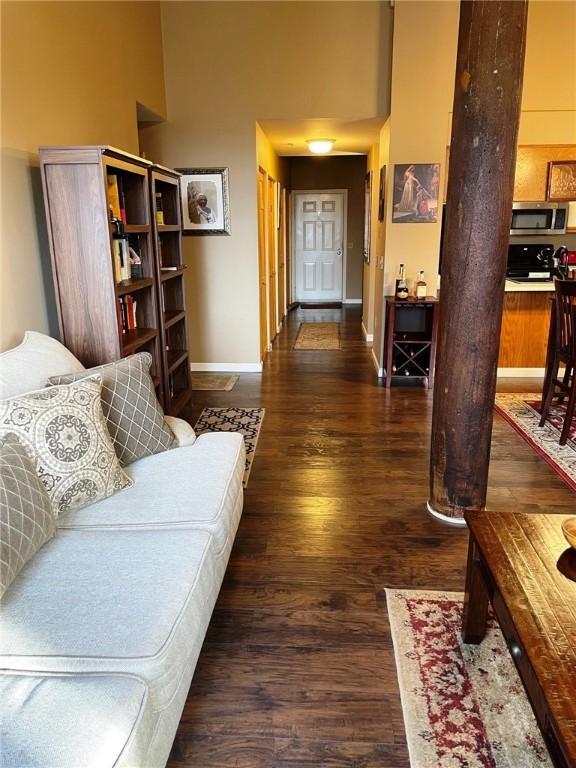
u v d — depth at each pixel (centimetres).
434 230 484
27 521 152
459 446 250
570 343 343
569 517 170
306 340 695
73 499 181
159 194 399
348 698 163
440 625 192
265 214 604
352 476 309
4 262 237
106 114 348
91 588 143
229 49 475
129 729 107
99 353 268
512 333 493
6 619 131
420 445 354
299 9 462
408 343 483
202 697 164
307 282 1019
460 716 155
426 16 443
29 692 113
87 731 104
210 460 221
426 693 163
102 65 341
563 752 96
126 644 124
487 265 227
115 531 173
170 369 373
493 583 144
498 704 159
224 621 195
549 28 452
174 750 147
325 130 542
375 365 562
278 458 334
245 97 484
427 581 217
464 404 244
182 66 480
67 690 113
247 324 534
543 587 137
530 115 474
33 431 175
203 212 511
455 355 241
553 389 374
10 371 200
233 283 526
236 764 143
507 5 203
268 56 474
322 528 256
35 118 261
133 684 116
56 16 280
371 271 660
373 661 177
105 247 255
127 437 216
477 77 212
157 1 457
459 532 252
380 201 545
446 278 239
